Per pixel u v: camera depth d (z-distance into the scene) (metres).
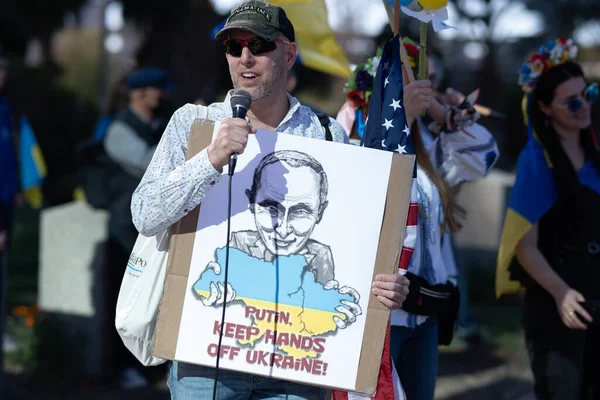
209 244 5.62
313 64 9.08
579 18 37.72
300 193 5.66
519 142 36.19
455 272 8.20
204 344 5.58
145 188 5.62
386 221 5.64
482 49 36.75
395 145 6.39
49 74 36.22
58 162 34.75
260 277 5.61
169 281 5.62
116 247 12.98
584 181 8.26
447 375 13.47
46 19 37.44
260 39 5.71
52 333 13.37
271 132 5.69
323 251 5.62
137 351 6.02
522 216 8.17
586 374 8.23
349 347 5.58
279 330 5.58
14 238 27.22
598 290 8.03
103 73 39.38
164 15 26.97
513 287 8.56
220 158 5.33
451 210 7.84
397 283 5.59
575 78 8.22
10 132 11.91
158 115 13.08
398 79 6.51
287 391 5.83
